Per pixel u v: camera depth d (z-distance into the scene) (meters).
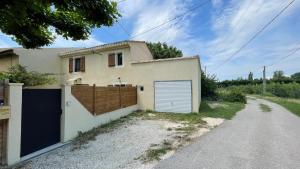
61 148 6.90
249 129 9.46
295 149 6.47
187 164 5.34
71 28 6.60
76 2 5.09
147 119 12.12
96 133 8.79
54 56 21.03
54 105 7.41
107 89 11.28
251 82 52.00
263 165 5.22
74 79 19.61
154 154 6.09
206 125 10.42
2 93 5.40
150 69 15.95
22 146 6.05
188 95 14.59
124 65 17.23
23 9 5.02
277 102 25.44
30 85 12.02
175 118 12.40
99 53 18.77
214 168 5.07
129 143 7.32
